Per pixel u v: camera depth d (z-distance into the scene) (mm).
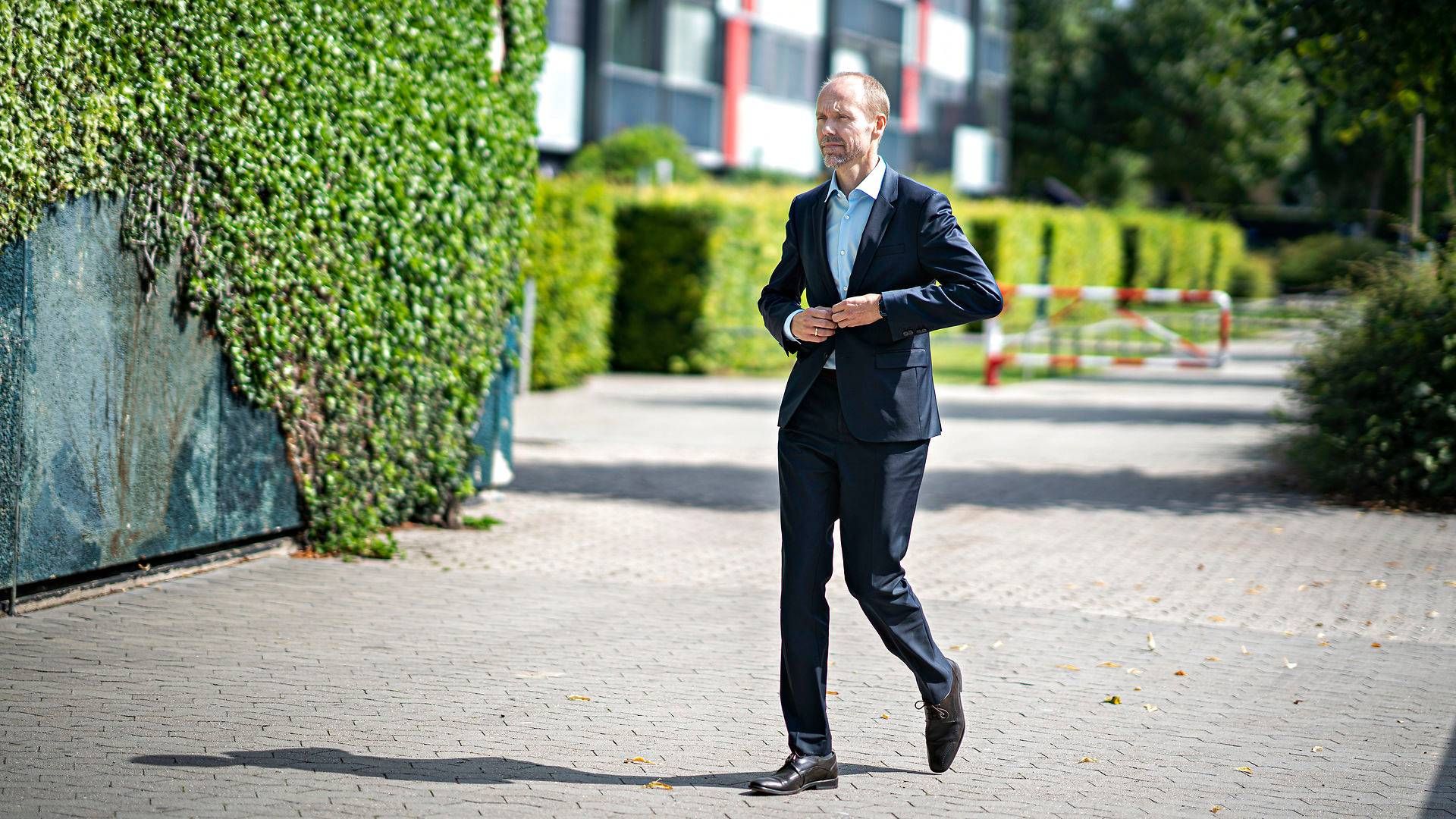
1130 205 51125
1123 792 5621
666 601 8891
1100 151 70375
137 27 7812
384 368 10250
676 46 40938
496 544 10570
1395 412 13109
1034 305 37781
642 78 39719
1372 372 13164
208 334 8930
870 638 8133
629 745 6055
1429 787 5750
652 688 6934
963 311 5285
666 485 13773
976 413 21328
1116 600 9172
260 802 5215
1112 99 68562
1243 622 8625
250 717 6262
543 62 12078
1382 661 7781
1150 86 67188
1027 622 8547
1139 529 11773
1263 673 7477
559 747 5996
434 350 10781
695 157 41844
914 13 53562
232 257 8852
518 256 11961
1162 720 6625
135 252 8234
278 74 8883
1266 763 6031
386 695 6676
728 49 42906
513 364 12344
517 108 11719
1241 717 6703
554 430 17969
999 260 35969
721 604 8828
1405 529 11797
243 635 7684
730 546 10805
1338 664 7680
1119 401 23234
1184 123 67250
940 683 5660
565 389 23469
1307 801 5566
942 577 9812
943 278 5418
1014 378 28172
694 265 26656
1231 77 14406
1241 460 16109
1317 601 9188
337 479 10016
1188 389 25625
